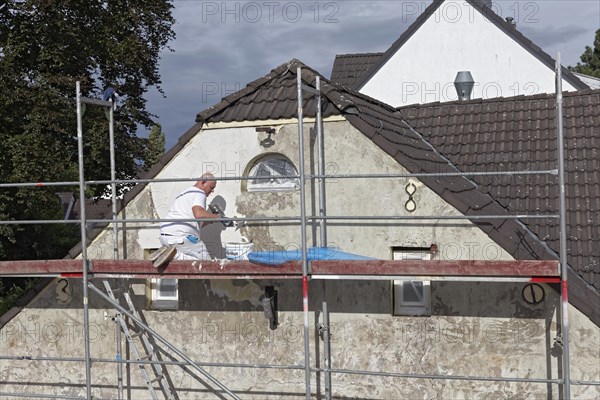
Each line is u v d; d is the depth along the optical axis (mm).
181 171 11883
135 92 27469
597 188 12336
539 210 12281
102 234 12164
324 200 11219
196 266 10797
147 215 12023
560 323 10055
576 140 13438
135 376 12047
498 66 24141
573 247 11477
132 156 27125
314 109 11273
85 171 25797
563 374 9703
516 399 10250
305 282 10219
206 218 10883
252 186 11773
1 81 23297
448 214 10617
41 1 23438
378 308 10891
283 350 11336
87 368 11188
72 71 25344
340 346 11039
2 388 12555
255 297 11453
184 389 11789
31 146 23234
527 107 14641
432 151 13969
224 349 11594
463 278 9828
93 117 25219
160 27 27391
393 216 10195
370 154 11023
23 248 28969
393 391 10828
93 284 12109
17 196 23375
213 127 11711
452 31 24578
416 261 9953
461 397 10516
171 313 11828
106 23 26125
